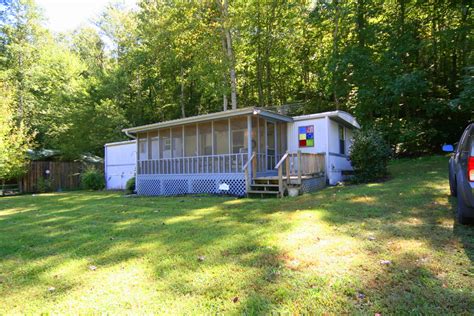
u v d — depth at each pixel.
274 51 18.44
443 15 15.02
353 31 15.88
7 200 11.88
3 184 16.41
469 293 2.40
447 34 14.04
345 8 14.88
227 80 16.23
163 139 12.20
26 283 3.06
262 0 16.59
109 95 22.09
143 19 18.75
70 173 19.22
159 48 18.17
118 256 3.77
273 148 10.85
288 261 3.26
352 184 9.76
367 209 5.57
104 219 6.43
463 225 4.23
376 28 14.71
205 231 4.80
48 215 7.42
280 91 21.53
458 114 14.96
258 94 20.48
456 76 15.89
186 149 11.38
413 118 15.00
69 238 4.85
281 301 2.42
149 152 12.75
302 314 2.22
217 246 3.93
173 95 23.50
